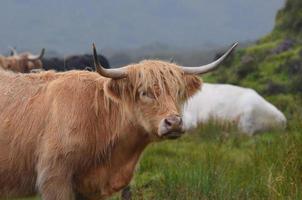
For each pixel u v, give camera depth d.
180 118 9.79
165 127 9.76
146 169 15.64
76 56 24.50
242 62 39.09
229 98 25.89
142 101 10.09
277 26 47.31
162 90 10.00
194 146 19.47
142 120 10.15
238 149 19.39
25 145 10.50
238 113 25.42
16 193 10.80
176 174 13.73
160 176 14.32
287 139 15.30
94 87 10.62
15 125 10.57
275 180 12.47
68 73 10.88
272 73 37.53
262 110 25.09
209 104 25.89
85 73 10.84
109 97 10.24
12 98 10.76
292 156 13.32
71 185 10.42
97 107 10.48
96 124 10.48
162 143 18.83
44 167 10.34
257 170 14.05
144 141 10.54
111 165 10.59
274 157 14.43
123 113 10.39
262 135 23.14
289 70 37.16
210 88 26.53
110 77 10.06
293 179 12.55
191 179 13.38
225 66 40.84
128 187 12.92
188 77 10.40
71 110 10.42
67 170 10.35
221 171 13.76
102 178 10.57
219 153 16.22
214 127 23.17
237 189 13.07
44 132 10.42
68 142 10.29
